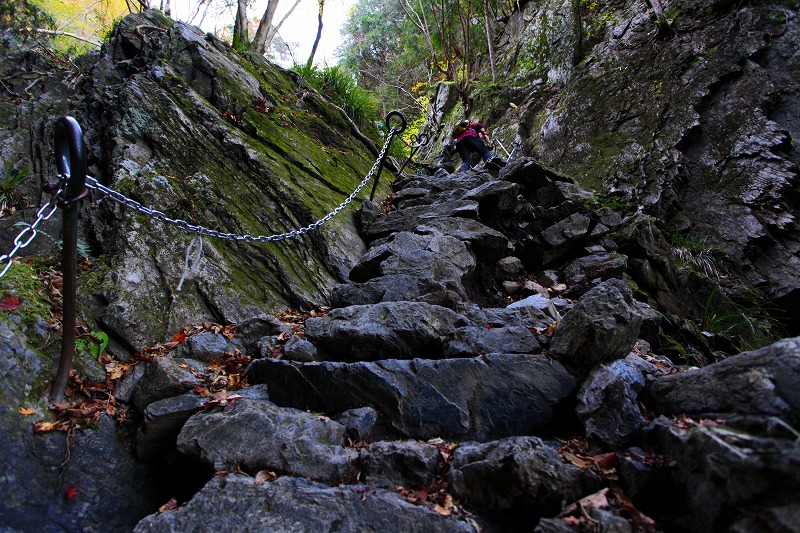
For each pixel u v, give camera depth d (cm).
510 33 1429
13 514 221
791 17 819
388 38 2136
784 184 688
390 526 201
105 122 517
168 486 267
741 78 806
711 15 911
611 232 532
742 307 578
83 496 244
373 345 311
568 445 238
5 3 675
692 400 221
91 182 246
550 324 321
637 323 271
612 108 912
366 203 584
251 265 441
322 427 254
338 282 471
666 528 184
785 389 187
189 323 362
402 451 235
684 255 642
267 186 519
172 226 418
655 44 941
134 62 611
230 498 218
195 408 277
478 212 522
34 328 292
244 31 958
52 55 677
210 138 527
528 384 270
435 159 1290
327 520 205
